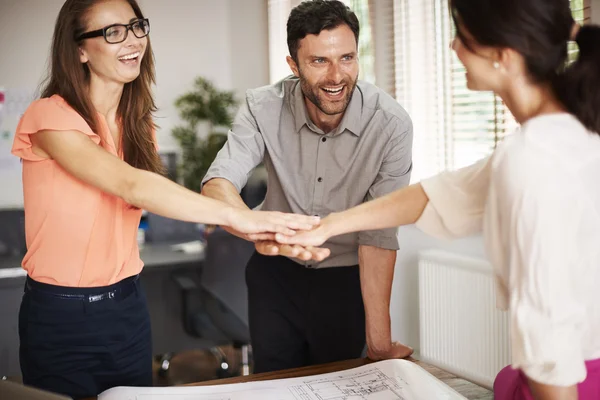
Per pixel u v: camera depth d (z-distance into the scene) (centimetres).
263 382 121
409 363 129
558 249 74
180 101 557
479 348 300
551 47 79
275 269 187
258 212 125
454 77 336
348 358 186
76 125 135
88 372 152
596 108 80
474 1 80
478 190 93
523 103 85
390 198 105
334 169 178
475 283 299
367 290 157
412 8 361
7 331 337
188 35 569
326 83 155
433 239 343
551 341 74
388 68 386
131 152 159
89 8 138
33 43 505
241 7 570
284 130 178
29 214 146
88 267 147
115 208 149
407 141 172
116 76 143
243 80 579
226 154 173
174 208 127
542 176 75
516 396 90
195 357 429
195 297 344
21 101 504
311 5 154
